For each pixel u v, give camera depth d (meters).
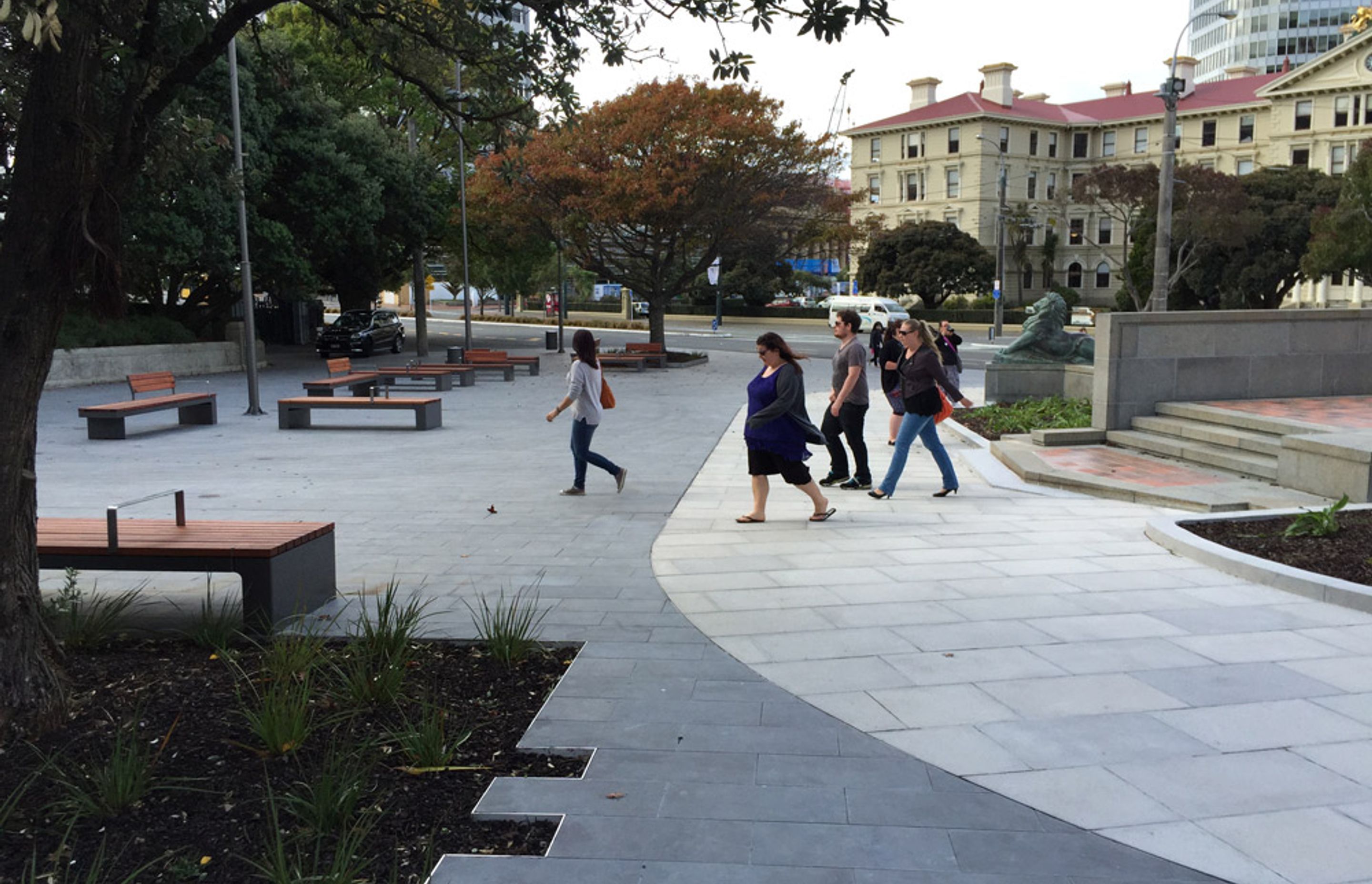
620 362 30.97
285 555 5.69
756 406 8.69
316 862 3.00
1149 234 50.09
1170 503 9.30
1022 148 75.62
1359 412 11.52
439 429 16.98
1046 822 3.49
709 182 30.66
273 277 29.45
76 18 3.94
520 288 66.50
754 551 7.72
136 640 5.52
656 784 3.77
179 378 27.70
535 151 30.17
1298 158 68.12
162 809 3.55
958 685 4.79
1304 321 13.04
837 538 8.18
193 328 32.28
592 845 3.32
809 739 4.19
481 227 36.69
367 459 13.35
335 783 3.62
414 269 37.16
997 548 7.70
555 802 3.62
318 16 7.72
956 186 75.56
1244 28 129.88
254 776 3.79
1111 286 76.56
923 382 9.80
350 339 35.97
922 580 6.73
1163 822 3.48
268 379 27.75
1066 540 7.97
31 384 4.12
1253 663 5.04
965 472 12.03
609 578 6.93
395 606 6.06
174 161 6.75
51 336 4.14
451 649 5.36
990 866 3.20
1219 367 12.91
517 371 31.05
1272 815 3.53
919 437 15.28
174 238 24.02
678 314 74.44
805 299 78.06
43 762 3.86
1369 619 5.73
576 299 87.19
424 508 9.74
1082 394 17.20
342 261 35.69
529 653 5.27
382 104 35.25
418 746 3.92
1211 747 4.09
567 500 10.23
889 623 5.77
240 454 13.88
